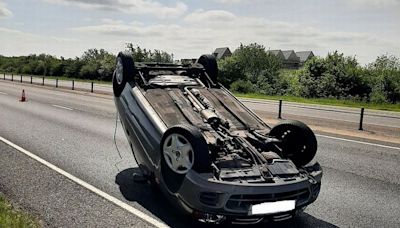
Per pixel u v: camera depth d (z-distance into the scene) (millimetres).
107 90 32625
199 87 6398
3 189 5977
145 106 5508
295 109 22141
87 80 57125
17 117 14266
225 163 4566
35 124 12680
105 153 8711
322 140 11398
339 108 24594
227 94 6480
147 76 6574
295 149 5262
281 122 5434
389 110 25469
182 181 4492
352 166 8219
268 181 4375
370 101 39469
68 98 23781
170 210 5297
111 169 7359
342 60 43781
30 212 5070
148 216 5059
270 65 62062
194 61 7551
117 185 6363
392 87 40781
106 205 5426
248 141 5176
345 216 5398
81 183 6410
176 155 4578
